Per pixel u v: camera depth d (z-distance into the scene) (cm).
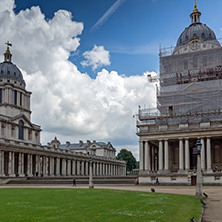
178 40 11606
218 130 7538
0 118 9962
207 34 11075
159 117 9019
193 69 9406
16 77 11575
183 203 3178
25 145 10094
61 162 12756
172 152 8706
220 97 8738
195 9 12038
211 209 2866
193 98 9025
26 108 11944
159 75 9962
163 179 7500
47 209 2550
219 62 9319
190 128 7788
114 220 2123
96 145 18225
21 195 3828
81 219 2123
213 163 8150
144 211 2547
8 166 9244
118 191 4650
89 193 4147
